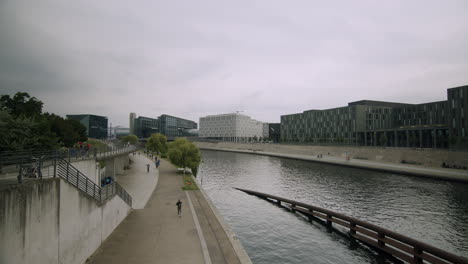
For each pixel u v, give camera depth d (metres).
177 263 14.43
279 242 25.53
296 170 72.06
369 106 119.56
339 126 127.00
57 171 14.77
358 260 22.00
